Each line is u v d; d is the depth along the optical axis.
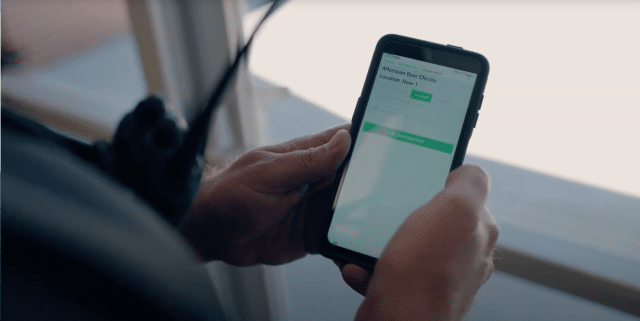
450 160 0.53
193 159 0.24
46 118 1.09
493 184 0.85
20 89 1.12
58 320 0.12
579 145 0.77
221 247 0.55
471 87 0.53
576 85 0.73
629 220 0.75
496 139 0.81
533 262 0.68
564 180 0.84
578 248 0.69
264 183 0.50
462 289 0.32
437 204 0.35
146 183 0.22
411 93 0.54
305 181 0.51
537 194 0.82
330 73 0.85
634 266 0.66
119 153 0.22
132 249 0.15
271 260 0.60
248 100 0.83
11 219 0.12
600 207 0.79
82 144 0.22
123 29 1.16
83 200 0.14
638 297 0.62
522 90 0.76
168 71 0.81
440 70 0.54
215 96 0.26
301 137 0.58
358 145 0.55
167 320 0.14
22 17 1.17
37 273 0.12
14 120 0.16
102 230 0.14
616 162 0.76
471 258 0.33
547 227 0.75
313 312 0.92
